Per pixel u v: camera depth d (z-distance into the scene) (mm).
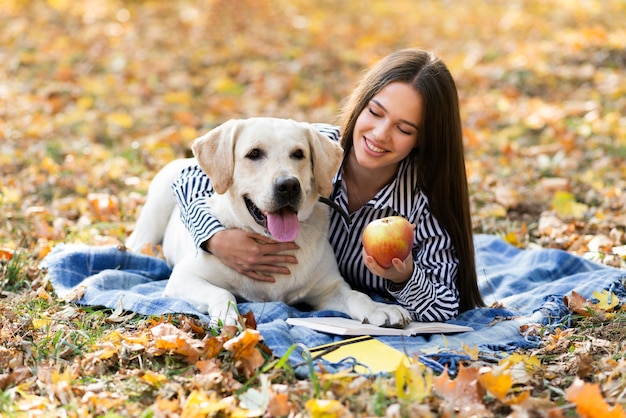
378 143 3426
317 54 10969
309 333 3096
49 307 3562
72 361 2967
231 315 3176
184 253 3881
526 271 4164
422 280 3418
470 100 8914
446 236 3646
